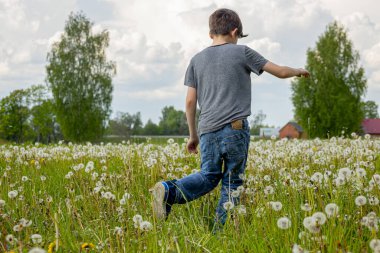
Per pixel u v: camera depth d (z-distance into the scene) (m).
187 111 4.59
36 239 2.97
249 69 4.39
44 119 64.38
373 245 2.47
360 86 57.00
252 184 4.75
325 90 55.84
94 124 55.28
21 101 62.62
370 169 5.52
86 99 55.66
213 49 4.49
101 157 8.09
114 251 2.95
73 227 3.72
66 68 55.62
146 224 3.01
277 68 4.29
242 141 4.25
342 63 57.16
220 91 4.30
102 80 56.16
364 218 3.03
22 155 8.02
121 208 3.90
